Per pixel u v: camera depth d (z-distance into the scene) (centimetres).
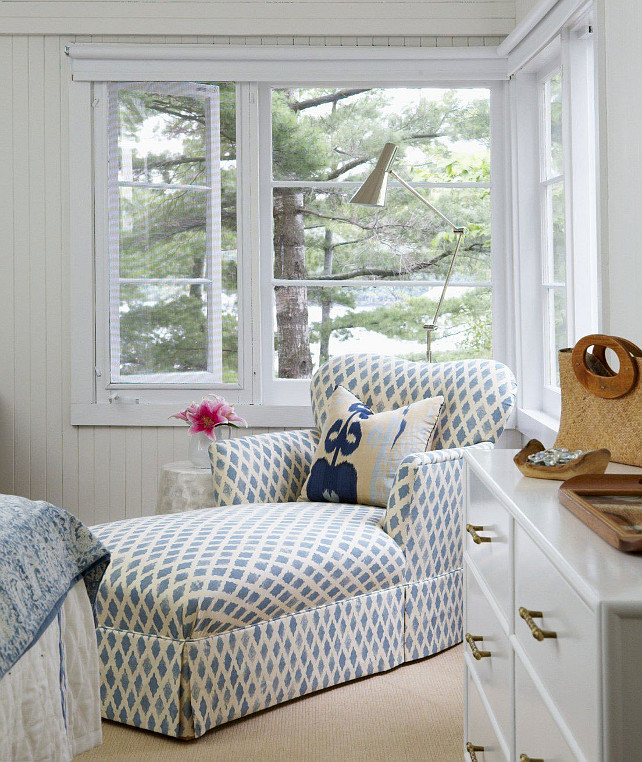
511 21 378
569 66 305
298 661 234
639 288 235
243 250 381
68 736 166
